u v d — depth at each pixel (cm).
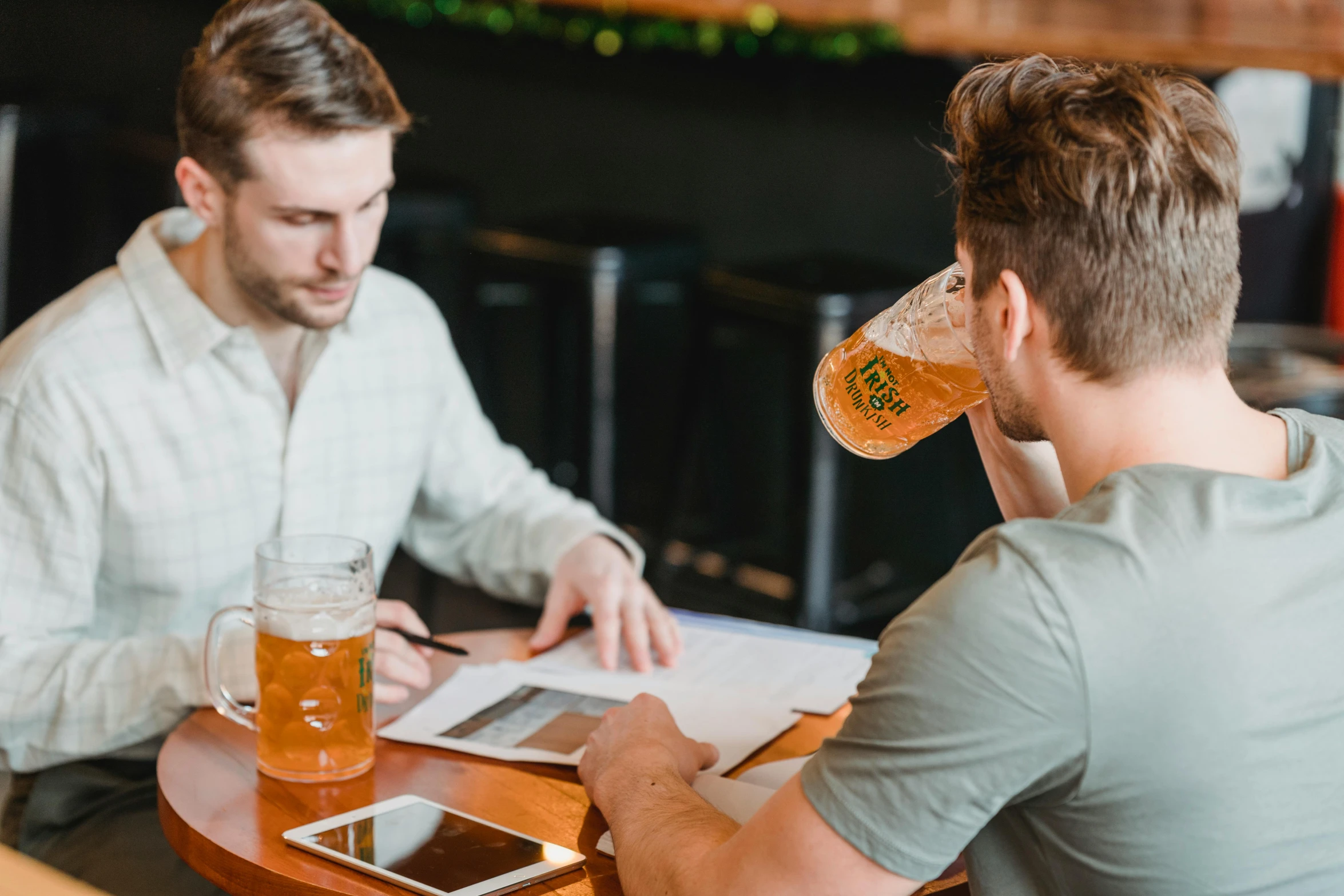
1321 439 89
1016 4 346
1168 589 79
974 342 94
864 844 83
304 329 163
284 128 139
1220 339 87
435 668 145
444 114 390
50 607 149
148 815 133
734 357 353
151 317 154
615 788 107
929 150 313
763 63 334
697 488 367
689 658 150
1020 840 87
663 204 362
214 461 158
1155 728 78
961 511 326
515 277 316
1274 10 360
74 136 367
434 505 187
